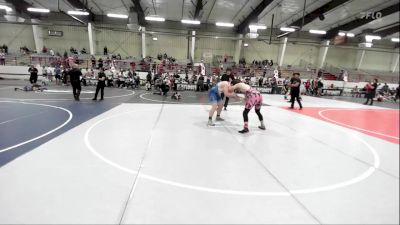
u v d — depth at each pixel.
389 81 27.52
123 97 12.13
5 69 21.17
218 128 6.29
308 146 5.09
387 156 4.63
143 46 25.12
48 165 3.56
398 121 8.72
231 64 24.94
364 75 26.94
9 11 20.08
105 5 21.47
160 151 4.35
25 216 2.38
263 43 27.31
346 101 16.05
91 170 3.45
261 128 6.38
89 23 23.14
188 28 25.27
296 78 10.37
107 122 6.42
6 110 7.39
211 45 26.77
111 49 25.72
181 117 7.55
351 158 4.46
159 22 25.22
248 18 22.42
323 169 3.88
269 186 3.22
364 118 9.09
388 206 2.85
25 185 2.96
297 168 3.88
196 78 20.39
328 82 25.33
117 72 19.81
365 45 23.23
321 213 2.66
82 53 24.33
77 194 2.81
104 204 2.63
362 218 2.60
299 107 11.30
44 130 5.40
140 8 20.53
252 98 5.88
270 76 24.48
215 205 2.72
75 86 9.95
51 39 24.81
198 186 3.13
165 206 2.65
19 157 3.80
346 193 3.13
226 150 4.58
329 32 25.38
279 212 2.64
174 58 26.06
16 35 24.28
